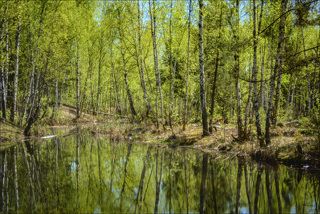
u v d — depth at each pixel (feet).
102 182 46.57
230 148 64.23
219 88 94.89
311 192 38.68
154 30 95.14
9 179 47.09
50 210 34.14
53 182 45.93
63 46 106.83
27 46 102.12
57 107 141.38
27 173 50.96
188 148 71.46
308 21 42.96
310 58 43.50
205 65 92.32
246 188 41.16
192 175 48.65
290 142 55.77
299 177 44.75
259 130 59.82
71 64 154.71
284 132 63.10
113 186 44.50
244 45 56.75
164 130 87.86
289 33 64.28
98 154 68.74
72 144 82.84
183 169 52.60
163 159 61.46
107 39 146.20
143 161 60.49
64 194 40.27
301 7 40.88
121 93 195.00
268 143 57.21
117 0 117.50
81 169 54.65
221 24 75.82
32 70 96.22
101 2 147.43
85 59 163.02
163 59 125.29
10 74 118.11
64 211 33.91
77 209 34.65
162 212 33.99
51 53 99.76
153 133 89.86
